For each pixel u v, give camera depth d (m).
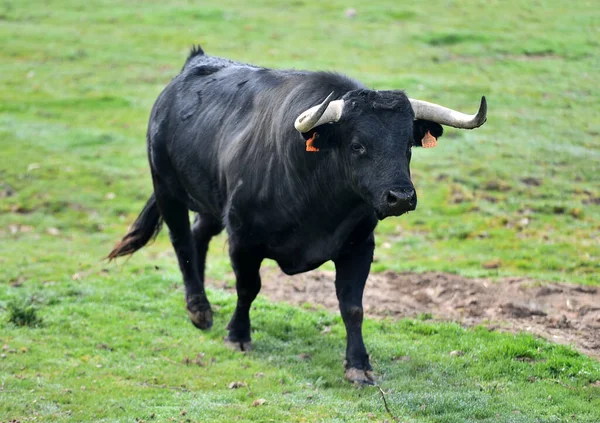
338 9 44.22
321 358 12.73
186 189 14.09
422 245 20.33
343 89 11.34
